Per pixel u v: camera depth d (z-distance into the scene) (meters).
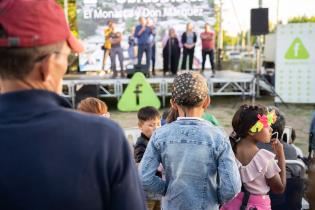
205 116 3.85
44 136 0.84
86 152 0.85
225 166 1.74
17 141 0.82
